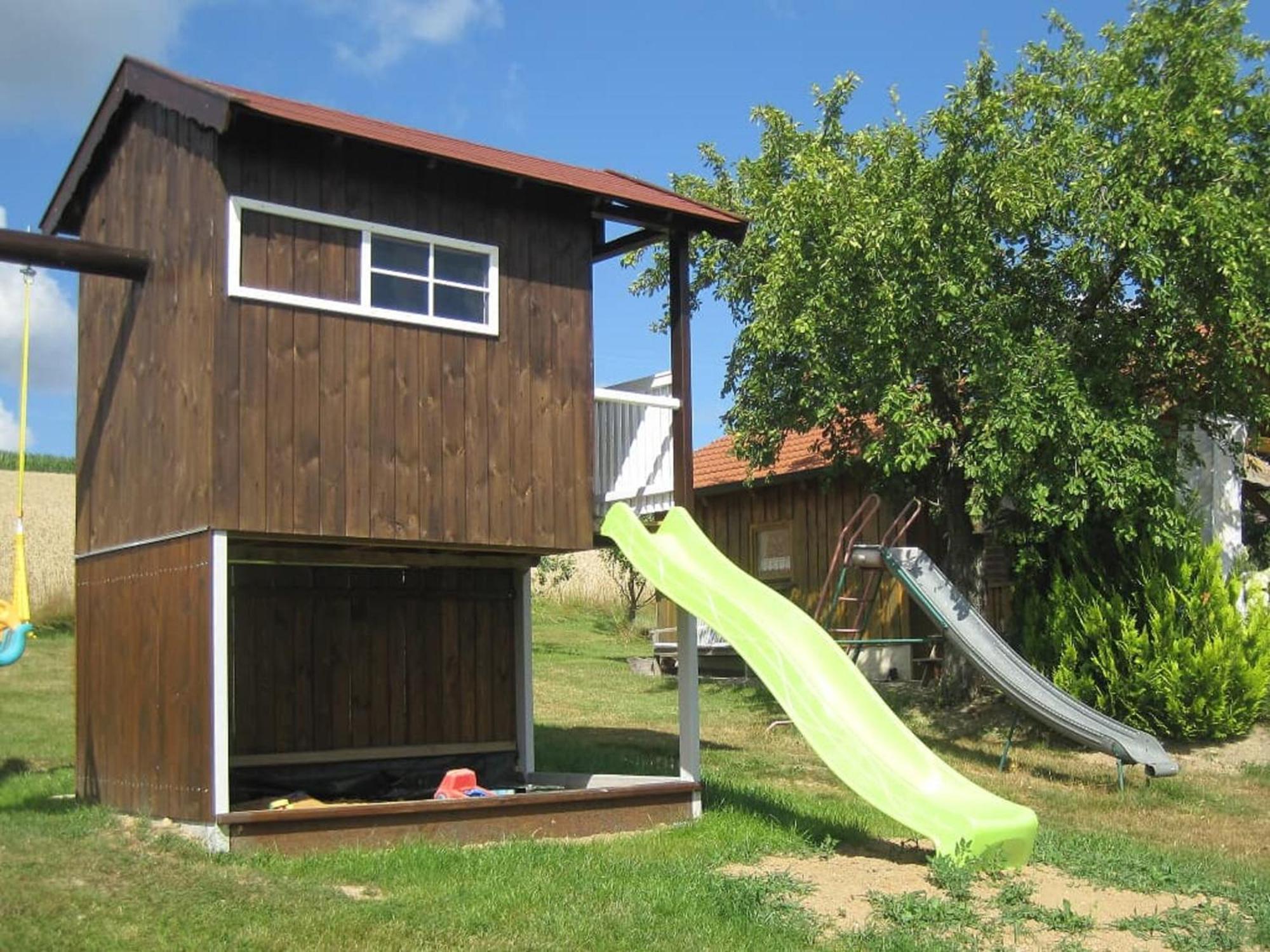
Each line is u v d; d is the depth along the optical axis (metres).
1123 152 14.25
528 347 10.21
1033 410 14.05
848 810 10.73
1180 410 15.05
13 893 6.66
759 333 15.41
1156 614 14.75
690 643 10.48
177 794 8.70
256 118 8.70
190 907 6.69
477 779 12.16
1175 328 14.51
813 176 14.83
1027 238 15.02
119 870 7.34
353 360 9.23
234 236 8.77
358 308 9.29
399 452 9.38
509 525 9.90
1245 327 14.23
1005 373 14.14
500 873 7.99
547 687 19.55
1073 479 13.91
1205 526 16.70
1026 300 15.09
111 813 9.33
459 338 9.81
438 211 9.82
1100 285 14.70
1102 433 13.91
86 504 10.80
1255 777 13.77
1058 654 15.42
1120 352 14.72
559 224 10.55
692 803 10.26
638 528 10.67
